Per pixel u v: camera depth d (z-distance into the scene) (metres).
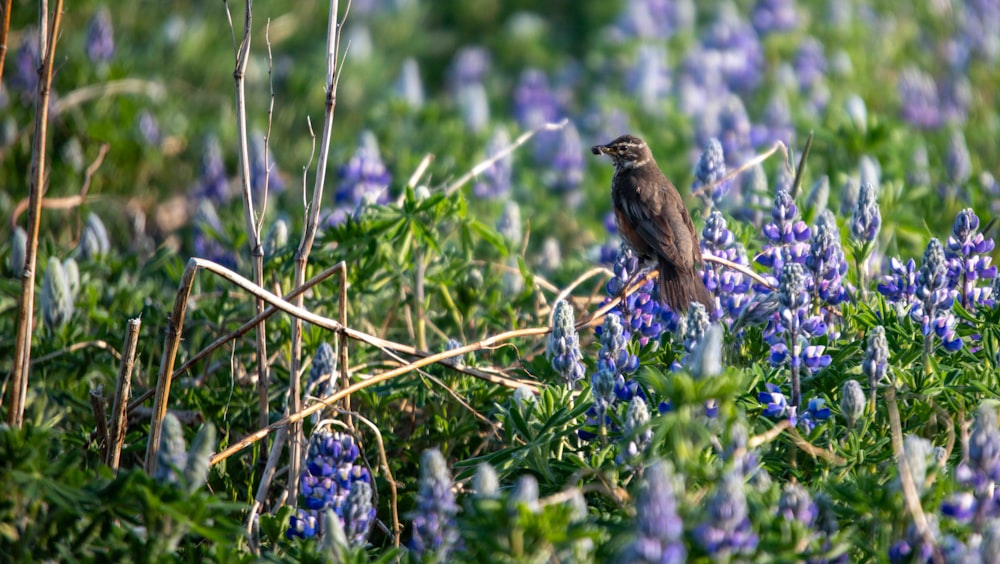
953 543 6.32
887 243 12.42
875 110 21.20
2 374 10.35
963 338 9.13
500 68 27.19
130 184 16.94
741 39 24.11
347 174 14.12
